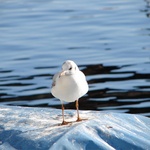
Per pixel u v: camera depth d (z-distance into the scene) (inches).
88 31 901.8
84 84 321.7
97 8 1093.8
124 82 635.5
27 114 340.8
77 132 292.5
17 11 1089.4
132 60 724.0
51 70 690.8
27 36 877.2
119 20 975.6
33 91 614.5
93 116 332.2
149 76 653.3
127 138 293.6
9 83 645.9
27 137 298.0
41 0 1203.9
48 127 311.7
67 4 1146.7
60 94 320.5
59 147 282.0
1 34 898.1
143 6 1101.1
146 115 531.8
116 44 810.8
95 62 721.6
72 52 773.9
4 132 310.0
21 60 740.7
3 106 363.9
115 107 558.3
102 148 283.6
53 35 882.1
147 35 860.0
